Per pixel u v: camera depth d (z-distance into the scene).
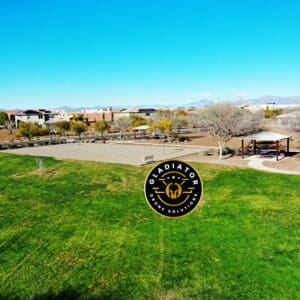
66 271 14.47
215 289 12.76
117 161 37.09
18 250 16.53
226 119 40.56
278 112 95.75
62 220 20.27
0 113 109.00
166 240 16.97
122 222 19.52
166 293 12.62
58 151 48.16
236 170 29.50
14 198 25.00
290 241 16.31
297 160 35.00
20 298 12.73
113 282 13.51
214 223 18.70
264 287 12.77
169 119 69.06
